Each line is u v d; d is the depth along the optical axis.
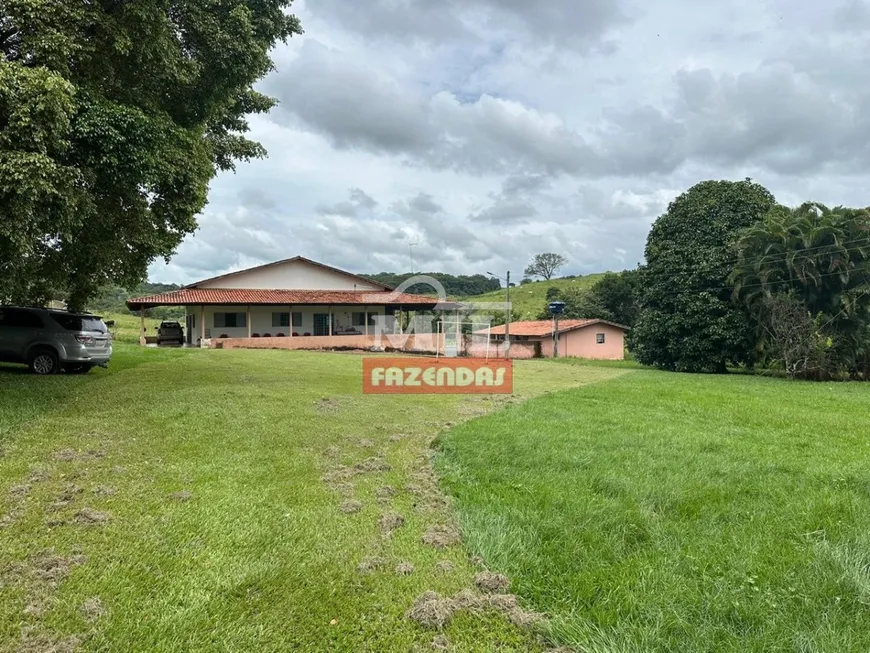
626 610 2.63
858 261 17.86
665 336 21.50
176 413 7.02
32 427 5.93
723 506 4.12
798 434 7.22
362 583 2.97
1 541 3.33
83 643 2.38
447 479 4.91
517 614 2.64
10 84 5.57
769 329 18.84
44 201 5.98
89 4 6.82
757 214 20.70
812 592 2.74
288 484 4.67
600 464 5.34
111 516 3.78
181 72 7.91
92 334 10.60
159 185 7.66
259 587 2.88
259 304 24.30
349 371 14.21
